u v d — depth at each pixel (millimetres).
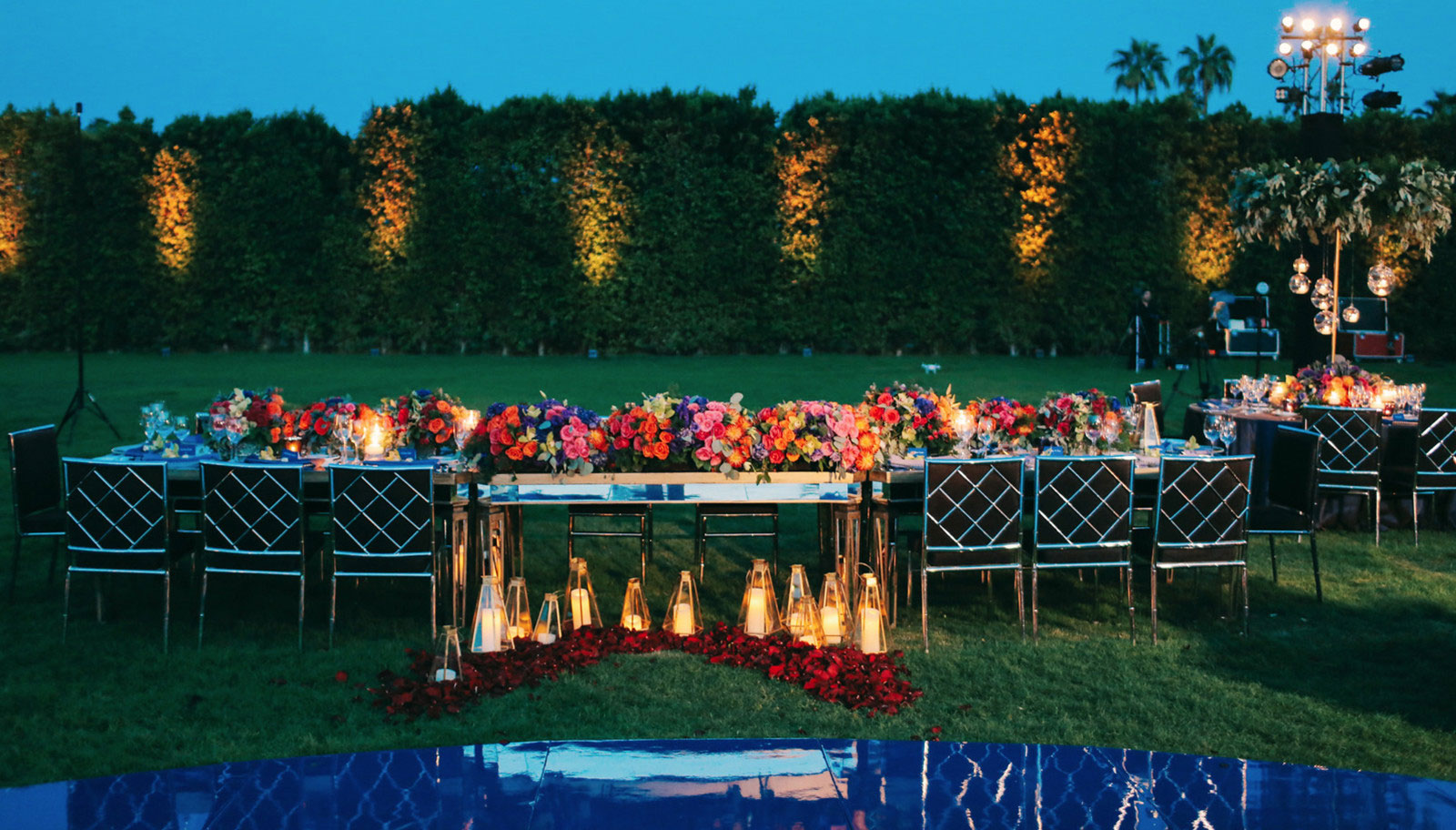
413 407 5348
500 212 17422
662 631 4812
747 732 3641
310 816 2959
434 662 4113
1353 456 6691
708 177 17406
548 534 7043
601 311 17453
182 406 11289
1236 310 17703
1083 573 6137
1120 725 3727
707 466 4961
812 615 4676
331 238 17656
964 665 4438
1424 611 5262
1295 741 3586
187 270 17719
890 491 5617
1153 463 5227
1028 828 2908
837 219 17672
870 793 3135
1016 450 5660
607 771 3281
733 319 17719
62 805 3023
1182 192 17797
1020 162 17781
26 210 17594
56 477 5543
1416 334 17406
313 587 5691
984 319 18016
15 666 4336
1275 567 5770
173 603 5332
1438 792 3158
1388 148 17219
